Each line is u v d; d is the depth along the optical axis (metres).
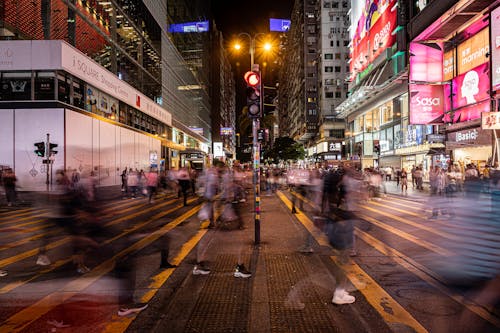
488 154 24.05
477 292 4.98
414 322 4.04
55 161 22.97
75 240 5.52
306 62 79.62
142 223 11.60
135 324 4.04
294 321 4.10
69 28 26.00
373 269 6.12
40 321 4.12
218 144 75.62
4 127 23.25
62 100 24.19
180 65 60.41
